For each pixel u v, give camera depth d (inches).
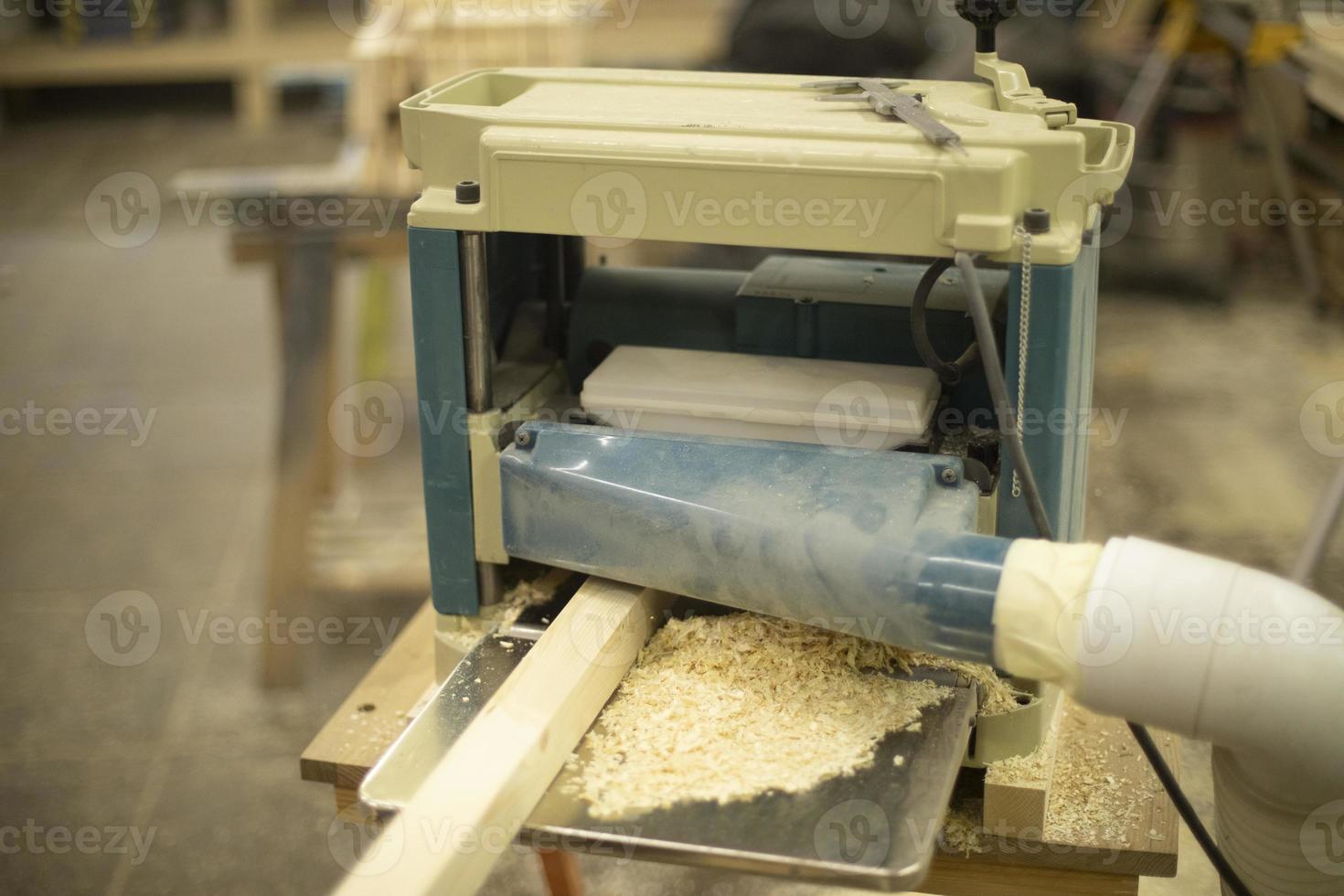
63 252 160.4
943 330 49.8
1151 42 126.6
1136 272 141.3
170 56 186.5
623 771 39.8
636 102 47.3
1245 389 118.0
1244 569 38.2
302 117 196.9
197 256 162.9
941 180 39.5
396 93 90.9
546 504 45.7
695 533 42.9
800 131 41.8
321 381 86.6
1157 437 110.0
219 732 86.9
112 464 118.1
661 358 50.5
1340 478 66.6
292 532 88.6
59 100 209.5
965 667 44.4
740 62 103.2
